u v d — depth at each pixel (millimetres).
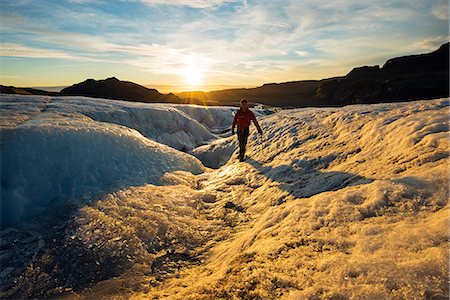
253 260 2883
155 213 5816
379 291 1876
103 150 7672
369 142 6160
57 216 5594
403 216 2727
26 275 4145
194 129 18422
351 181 4449
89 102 16125
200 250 4664
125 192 6570
